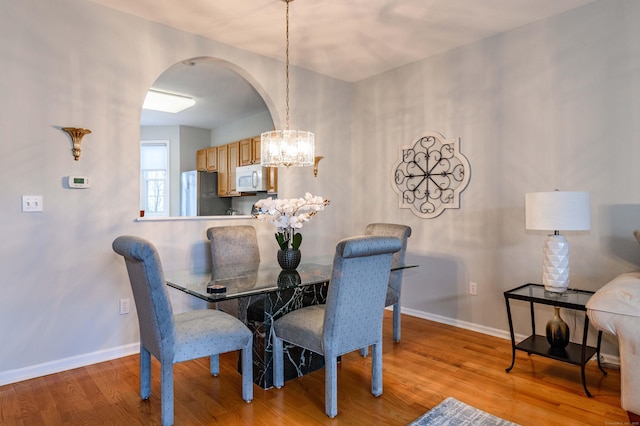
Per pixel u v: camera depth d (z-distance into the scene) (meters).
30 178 2.55
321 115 4.28
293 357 2.54
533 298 2.52
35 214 2.58
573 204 2.44
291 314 2.37
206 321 2.20
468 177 3.53
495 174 3.36
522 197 3.19
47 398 2.28
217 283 2.37
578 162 2.89
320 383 2.48
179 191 6.56
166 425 1.93
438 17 3.03
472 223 3.52
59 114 2.65
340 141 4.48
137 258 1.80
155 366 2.75
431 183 3.82
